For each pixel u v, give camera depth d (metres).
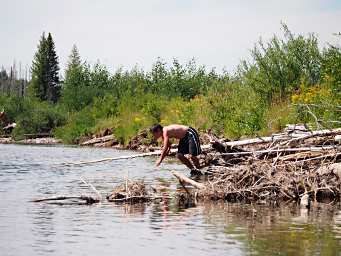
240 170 14.01
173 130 15.73
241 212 11.66
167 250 8.18
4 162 24.52
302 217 11.07
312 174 13.94
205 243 8.63
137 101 43.56
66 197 13.16
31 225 10.01
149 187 15.27
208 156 17.25
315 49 28.33
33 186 15.73
